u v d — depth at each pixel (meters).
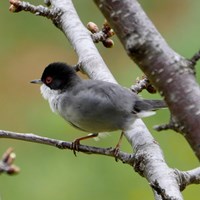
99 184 13.04
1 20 19.39
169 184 6.07
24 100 17.20
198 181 6.46
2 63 18.78
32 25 19.30
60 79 8.09
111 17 4.11
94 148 6.90
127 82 15.94
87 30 9.37
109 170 13.09
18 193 13.06
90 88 7.64
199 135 4.07
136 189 12.75
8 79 18.41
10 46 19.03
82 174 13.17
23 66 18.72
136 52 4.12
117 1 4.10
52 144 6.88
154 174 6.28
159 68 4.13
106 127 7.55
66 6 9.59
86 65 8.76
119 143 7.20
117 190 12.87
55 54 18.88
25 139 6.79
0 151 13.87
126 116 7.39
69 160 13.38
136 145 6.87
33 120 15.59
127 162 6.66
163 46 4.13
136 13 4.11
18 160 13.59
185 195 11.85
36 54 18.88
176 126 4.13
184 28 17.17
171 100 4.12
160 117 13.52
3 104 17.05
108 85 7.64
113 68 17.56
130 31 4.11
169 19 19.33
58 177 13.23
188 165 12.85
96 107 7.45
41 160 13.52
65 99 7.81
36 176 13.34
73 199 12.96
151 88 8.08
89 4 19.41
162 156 6.59
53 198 13.00
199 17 17.72
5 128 15.95
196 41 16.34
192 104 4.09
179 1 19.39
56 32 19.14
